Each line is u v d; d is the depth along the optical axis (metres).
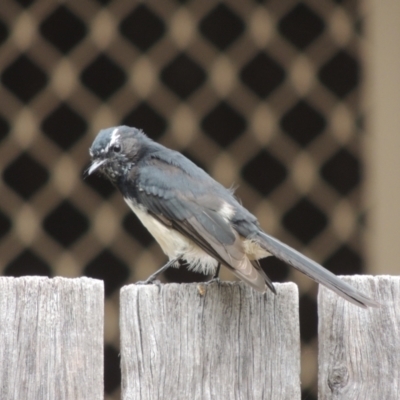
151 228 7.63
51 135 13.80
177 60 13.91
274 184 14.21
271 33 13.77
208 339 5.95
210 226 6.96
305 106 13.88
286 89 13.95
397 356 5.96
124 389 5.88
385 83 12.83
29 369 5.77
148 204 7.55
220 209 7.05
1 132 13.73
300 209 14.12
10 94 13.59
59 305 5.84
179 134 14.09
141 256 14.14
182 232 7.23
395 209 12.80
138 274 14.16
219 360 5.93
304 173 14.02
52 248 14.00
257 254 6.93
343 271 13.80
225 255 6.66
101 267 14.13
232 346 5.96
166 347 5.92
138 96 13.92
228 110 14.12
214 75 13.98
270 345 5.97
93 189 13.97
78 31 13.52
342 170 13.75
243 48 13.88
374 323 6.00
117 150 8.10
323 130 13.78
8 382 5.75
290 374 5.95
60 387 5.77
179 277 14.43
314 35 13.62
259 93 14.02
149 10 13.59
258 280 5.99
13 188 13.85
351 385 5.96
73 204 13.99
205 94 14.02
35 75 13.62
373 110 12.95
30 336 5.80
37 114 13.73
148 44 13.77
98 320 5.84
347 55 13.41
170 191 7.38
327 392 5.98
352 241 13.62
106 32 13.59
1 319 5.80
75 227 14.04
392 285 6.04
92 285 5.86
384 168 12.86
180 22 13.73
